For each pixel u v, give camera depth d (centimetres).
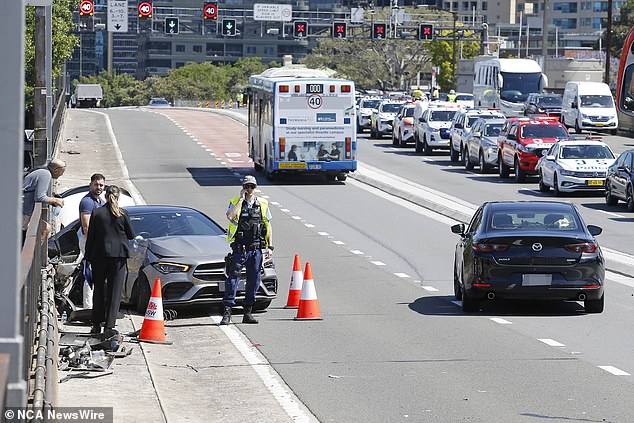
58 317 4409
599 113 18438
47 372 2486
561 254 4516
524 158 11406
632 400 3056
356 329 4328
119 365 3606
